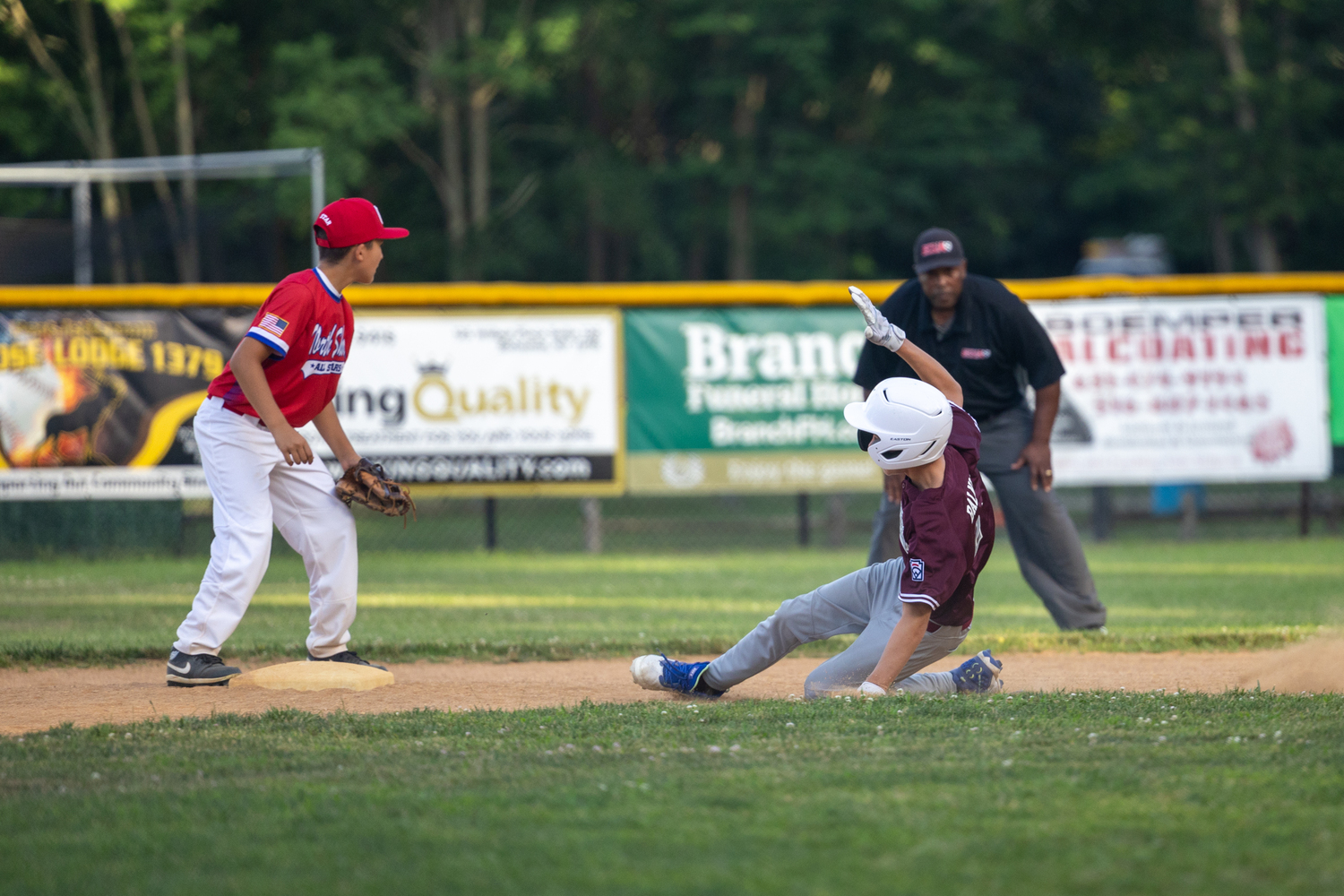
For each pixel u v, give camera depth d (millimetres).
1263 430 40344
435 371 39219
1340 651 19219
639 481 39844
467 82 82875
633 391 39719
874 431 14984
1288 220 82688
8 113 73375
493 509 42375
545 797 11141
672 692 17594
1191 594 30062
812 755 12609
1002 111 98938
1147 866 9211
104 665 21000
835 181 91812
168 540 39719
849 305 39875
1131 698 15680
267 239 74562
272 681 18016
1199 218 86312
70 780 11984
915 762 12242
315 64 75750
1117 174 104562
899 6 91688
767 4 90000
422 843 9898
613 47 90812
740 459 39969
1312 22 82062
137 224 58531
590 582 34000
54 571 35844
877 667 15758
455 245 83812
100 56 77875
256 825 10445
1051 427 22875
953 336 22297
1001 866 9234
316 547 18234
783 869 9195
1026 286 40156
